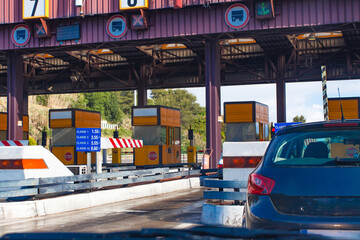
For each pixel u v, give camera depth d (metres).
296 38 39.12
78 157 30.52
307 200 3.84
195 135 96.88
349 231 3.66
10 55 32.91
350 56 40.62
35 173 13.48
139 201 15.07
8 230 9.26
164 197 16.30
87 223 10.17
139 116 31.64
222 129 86.25
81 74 45.06
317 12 26.05
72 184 13.27
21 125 33.09
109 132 88.19
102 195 14.25
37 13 30.20
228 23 27.47
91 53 43.53
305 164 4.00
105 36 29.70
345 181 3.80
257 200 4.03
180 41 30.23
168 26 28.61
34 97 86.69
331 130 4.24
